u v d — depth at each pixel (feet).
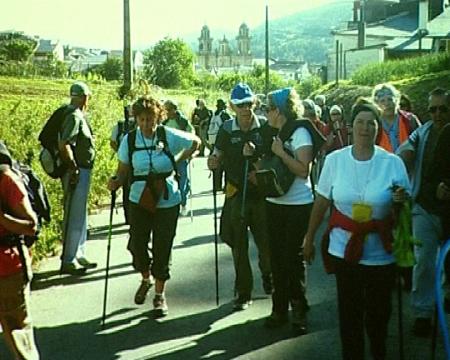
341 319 17.06
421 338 20.98
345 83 150.30
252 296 25.50
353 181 16.70
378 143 24.79
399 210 16.46
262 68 315.58
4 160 16.38
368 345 20.58
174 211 23.27
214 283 27.43
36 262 30.19
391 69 134.31
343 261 16.72
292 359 19.49
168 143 23.13
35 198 17.11
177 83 261.65
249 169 23.30
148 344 20.88
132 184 23.17
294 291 21.47
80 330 22.15
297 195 20.94
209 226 39.93
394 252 16.46
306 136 20.63
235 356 19.80
